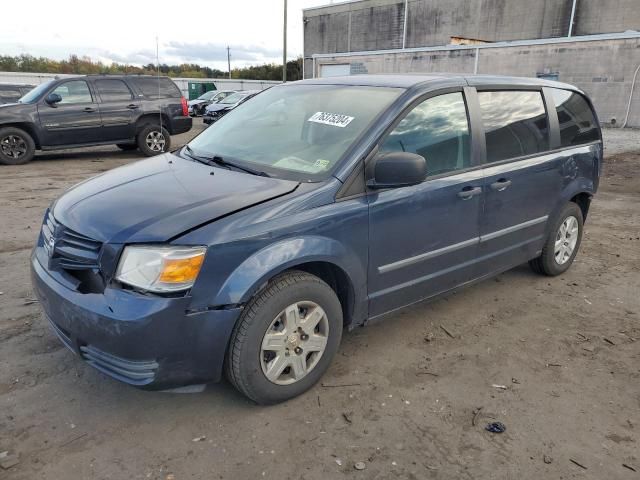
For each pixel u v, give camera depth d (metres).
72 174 9.84
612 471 2.44
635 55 21.95
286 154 3.20
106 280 2.43
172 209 2.58
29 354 3.23
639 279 4.89
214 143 3.67
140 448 2.48
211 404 2.83
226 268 2.45
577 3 31.69
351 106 3.33
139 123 12.14
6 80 30.16
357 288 3.01
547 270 4.73
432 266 3.45
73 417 2.68
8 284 4.27
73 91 11.30
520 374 3.23
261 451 2.49
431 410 2.84
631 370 3.31
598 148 4.98
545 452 2.54
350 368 3.22
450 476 2.37
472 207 3.59
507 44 25.58
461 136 3.56
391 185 2.94
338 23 46.72
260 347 2.63
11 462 2.35
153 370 2.40
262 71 73.25
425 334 3.68
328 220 2.77
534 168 4.09
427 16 40.00
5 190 8.10
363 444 2.55
